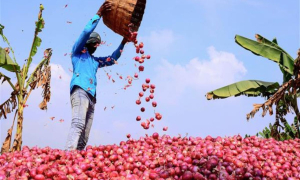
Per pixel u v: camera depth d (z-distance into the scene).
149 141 6.90
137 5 7.30
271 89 12.37
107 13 6.82
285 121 13.38
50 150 6.61
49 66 11.22
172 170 5.08
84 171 5.45
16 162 5.75
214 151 5.71
